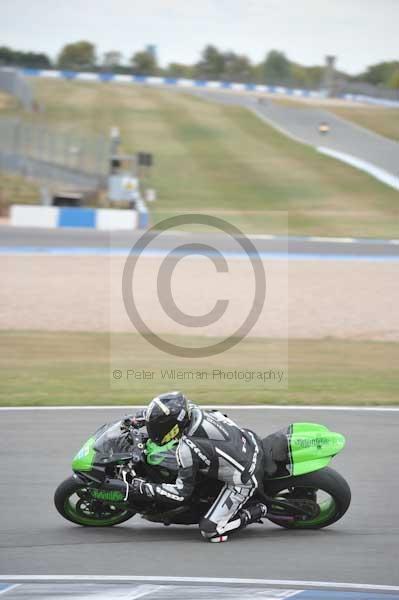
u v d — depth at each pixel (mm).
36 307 62750
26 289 69375
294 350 51562
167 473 22703
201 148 194125
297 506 23141
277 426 34312
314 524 23406
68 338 53656
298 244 102188
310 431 23656
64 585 19422
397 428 34219
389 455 30422
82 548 21875
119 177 135875
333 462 29453
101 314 61000
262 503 23141
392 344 54031
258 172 167625
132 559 21109
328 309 64125
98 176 150750
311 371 46094
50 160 156750
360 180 161875
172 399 22250
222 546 22078
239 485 22250
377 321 60656
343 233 114312
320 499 24719
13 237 102188
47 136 173375
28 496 25859
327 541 22500
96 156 164125
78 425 34094
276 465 22984
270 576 20047
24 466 28688
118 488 22250
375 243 104938
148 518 22922
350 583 19672
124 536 22891
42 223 117062
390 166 177500
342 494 22703
